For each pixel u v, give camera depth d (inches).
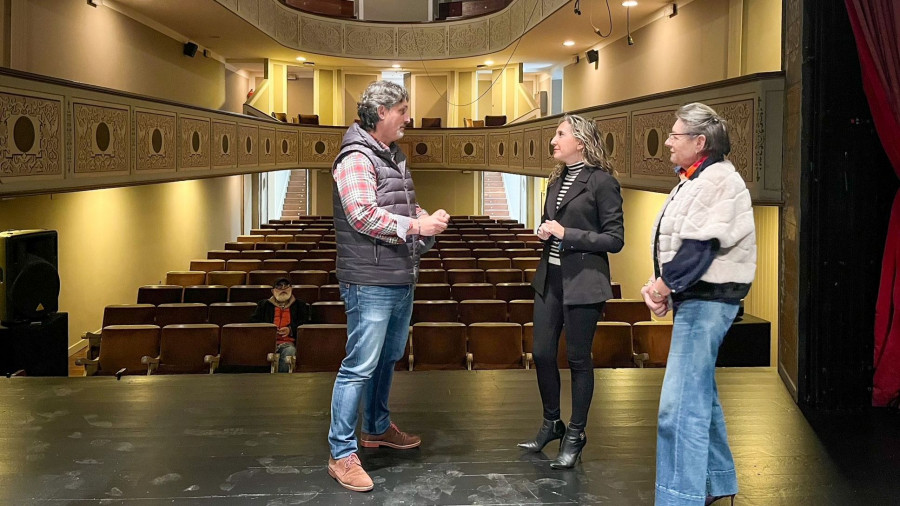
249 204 776.3
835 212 157.1
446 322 260.1
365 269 117.5
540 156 501.0
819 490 119.9
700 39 399.9
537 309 131.2
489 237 542.6
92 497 116.3
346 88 775.1
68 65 369.4
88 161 273.3
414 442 137.1
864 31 147.0
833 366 158.7
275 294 275.9
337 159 118.3
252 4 515.5
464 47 665.6
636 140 307.0
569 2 435.8
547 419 134.2
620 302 279.4
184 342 233.8
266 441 140.3
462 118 770.8
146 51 482.9
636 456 133.4
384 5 716.7
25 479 122.8
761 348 234.7
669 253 101.2
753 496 117.6
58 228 347.6
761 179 196.9
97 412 156.3
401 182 120.8
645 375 184.5
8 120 222.1
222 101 676.1
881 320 156.4
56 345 221.1
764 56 332.8
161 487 120.0
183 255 558.6
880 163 157.2
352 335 120.3
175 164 364.5
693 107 103.0
